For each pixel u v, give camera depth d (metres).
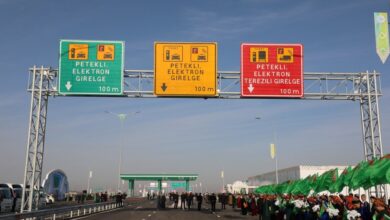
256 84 27.86
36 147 28.55
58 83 27.88
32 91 28.97
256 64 28.00
